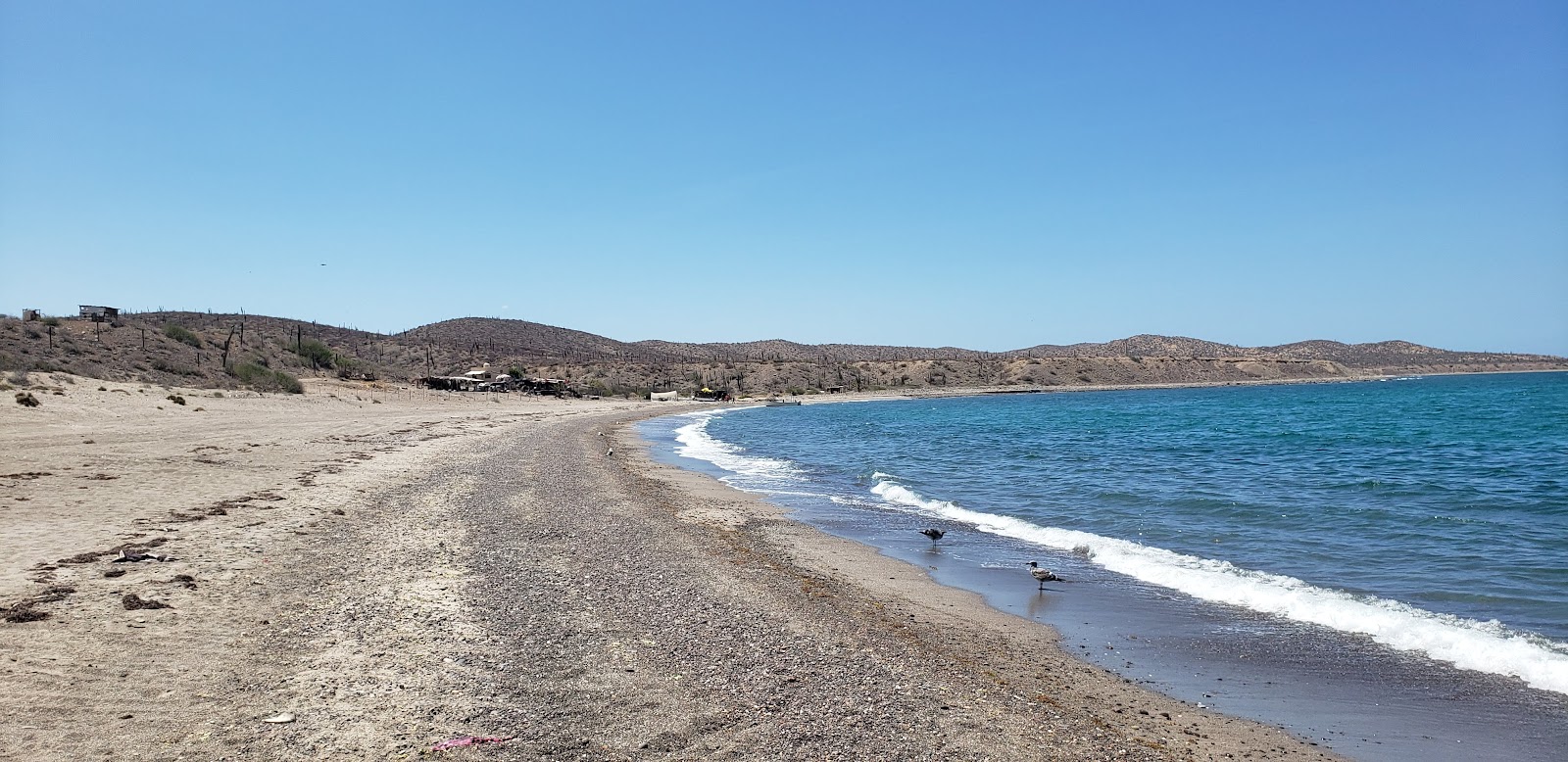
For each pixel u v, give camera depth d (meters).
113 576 10.11
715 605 11.07
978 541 17.58
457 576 11.59
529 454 31.94
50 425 28.30
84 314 68.94
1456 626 10.75
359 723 6.57
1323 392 139.25
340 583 10.74
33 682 6.84
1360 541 16.52
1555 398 88.19
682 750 6.52
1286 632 10.88
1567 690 8.66
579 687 7.72
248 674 7.43
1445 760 7.19
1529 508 20.03
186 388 49.69
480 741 6.39
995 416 79.12
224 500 16.09
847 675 8.53
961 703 7.96
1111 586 13.56
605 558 13.73
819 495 24.98
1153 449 39.72
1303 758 7.18
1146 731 7.70
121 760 5.70
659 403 117.56
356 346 137.00
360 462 24.91
